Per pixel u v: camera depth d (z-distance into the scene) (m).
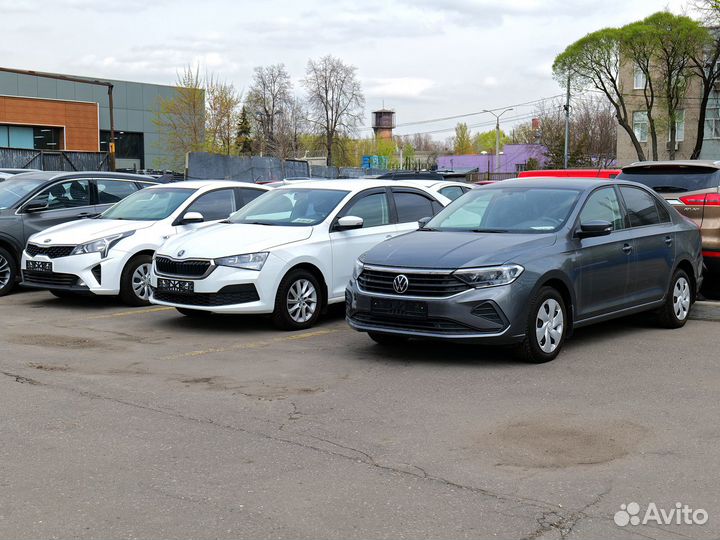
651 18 50.28
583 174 13.91
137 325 9.80
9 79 59.88
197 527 4.00
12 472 4.75
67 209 13.33
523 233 7.96
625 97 58.44
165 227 11.46
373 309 7.57
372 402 6.25
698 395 6.41
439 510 4.20
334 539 3.86
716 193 10.77
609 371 7.22
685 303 9.45
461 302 7.15
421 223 8.84
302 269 9.50
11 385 6.77
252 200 11.71
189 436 5.42
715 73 51.59
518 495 4.39
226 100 68.62
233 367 7.48
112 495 4.41
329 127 80.38
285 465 4.86
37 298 12.38
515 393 6.49
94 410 6.04
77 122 63.62
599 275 8.11
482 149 161.38
